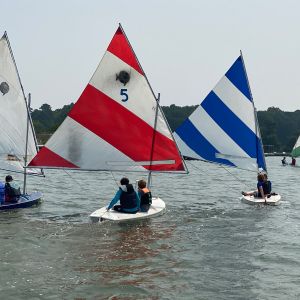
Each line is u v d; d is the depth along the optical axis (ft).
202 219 55.67
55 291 30.37
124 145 58.59
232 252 40.34
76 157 58.34
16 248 40.32
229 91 75.05
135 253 39.32
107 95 58.03
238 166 75.05
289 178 139.03
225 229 49.80
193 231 48.44
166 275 33.78
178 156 58.18
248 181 121.90
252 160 74.18
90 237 44.73
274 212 61.67
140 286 31.45
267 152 517.55
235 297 29.89
